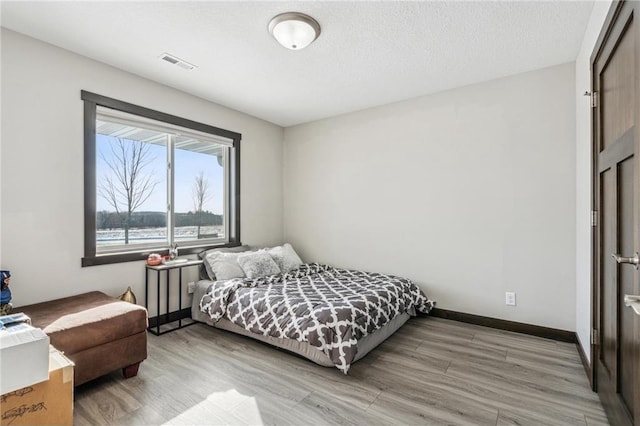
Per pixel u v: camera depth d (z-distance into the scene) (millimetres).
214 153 3848
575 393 1977
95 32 2283
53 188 2459
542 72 2855
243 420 1730
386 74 2969
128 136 3039
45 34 2309
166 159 3359
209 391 2006
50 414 1477
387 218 3752
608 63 1663
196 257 3523
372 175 3863
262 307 2643
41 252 2398
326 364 2303
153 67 2820
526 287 2943
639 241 1153
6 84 2234
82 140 2613
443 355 2520
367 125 3898
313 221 4406
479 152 3160
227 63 2750
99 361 1992
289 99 3600
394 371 2270
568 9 2029
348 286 3068
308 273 3688
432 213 3438
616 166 1508
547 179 2840
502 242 3053
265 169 4398
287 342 2492
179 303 3340
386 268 3768
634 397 1201
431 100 3436
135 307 2238
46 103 2418
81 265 2609
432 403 1885
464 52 2574
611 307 1640
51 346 1768
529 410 1814
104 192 2875
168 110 3227
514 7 2010
